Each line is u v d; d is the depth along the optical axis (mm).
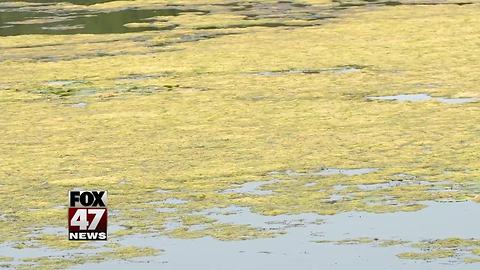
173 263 45000
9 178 59500
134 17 132125
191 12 135250
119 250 46875
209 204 53469
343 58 96688
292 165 60438
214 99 80500
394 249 45969
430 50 99062
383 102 76812
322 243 47062
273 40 108500
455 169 58312
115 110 77875
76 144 67562
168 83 87938
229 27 120125
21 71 96438
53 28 124688
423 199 53031
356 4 137875
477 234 47656
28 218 51906
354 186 55688
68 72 94812
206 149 64875
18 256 46281
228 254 45969
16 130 72438
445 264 44000
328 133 67938
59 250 47062
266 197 54250
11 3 151875
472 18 118562
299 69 92125
